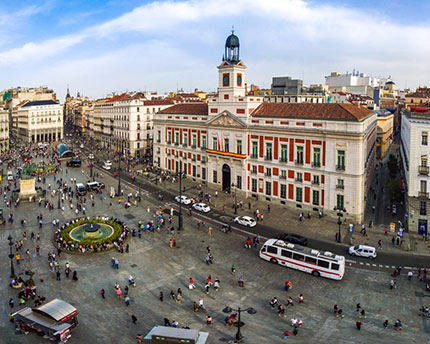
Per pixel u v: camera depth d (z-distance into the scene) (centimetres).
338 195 6731
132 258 5347
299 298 4188
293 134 7175
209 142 8938
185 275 4856
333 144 6631
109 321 3831
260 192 7962
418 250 5509
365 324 3747
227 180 8681
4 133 16375
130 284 4600
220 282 4678
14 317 3847
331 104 7050
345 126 6444
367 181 7906
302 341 3466
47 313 3594
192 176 9719
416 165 5966
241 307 4109
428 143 5816
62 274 4859
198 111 9512
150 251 5584
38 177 10256
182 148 9950
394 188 7388
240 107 8031
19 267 5031
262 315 3947
